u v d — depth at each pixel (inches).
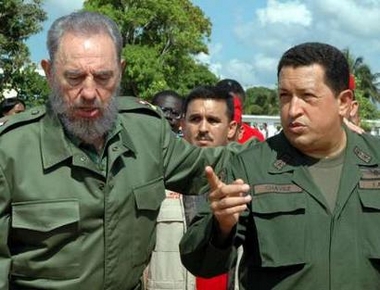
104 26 115.0
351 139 116.2
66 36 112.8
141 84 1691.7
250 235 115.1
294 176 113.4
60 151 116.0
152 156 124.0
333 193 112.8
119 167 119.5
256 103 2987.2
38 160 116.1
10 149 115.4
